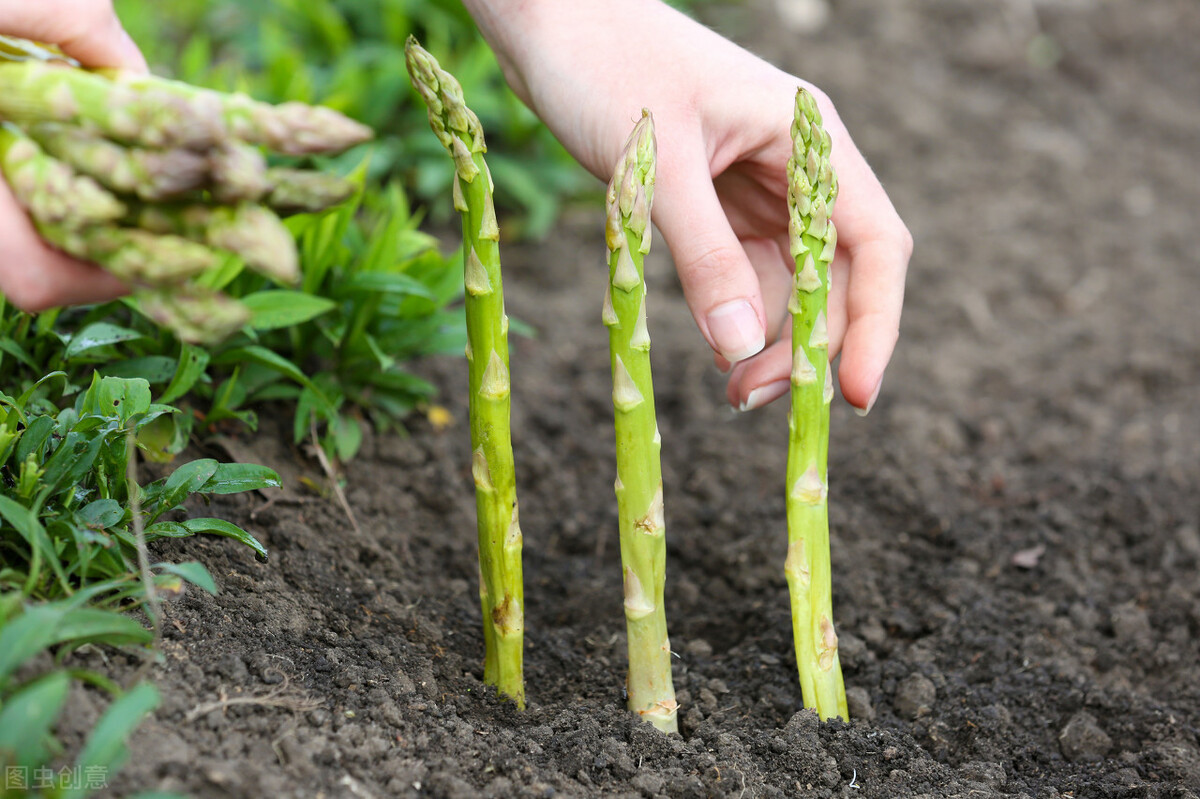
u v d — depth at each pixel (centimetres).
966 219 398
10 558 132
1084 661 195
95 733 102
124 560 133
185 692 126
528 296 334
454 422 250
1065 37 525
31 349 172
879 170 421
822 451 146
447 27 378
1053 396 301
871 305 160
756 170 173
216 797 112
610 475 254
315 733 129
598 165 169
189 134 95
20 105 101
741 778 142
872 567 223
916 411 286
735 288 147
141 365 178
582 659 181
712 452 265
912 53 504
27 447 133
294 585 170
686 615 208
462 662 171
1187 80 504
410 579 196
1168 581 221
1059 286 360
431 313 224
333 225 209
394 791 125
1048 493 253
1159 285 362
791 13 511
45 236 105
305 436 211
